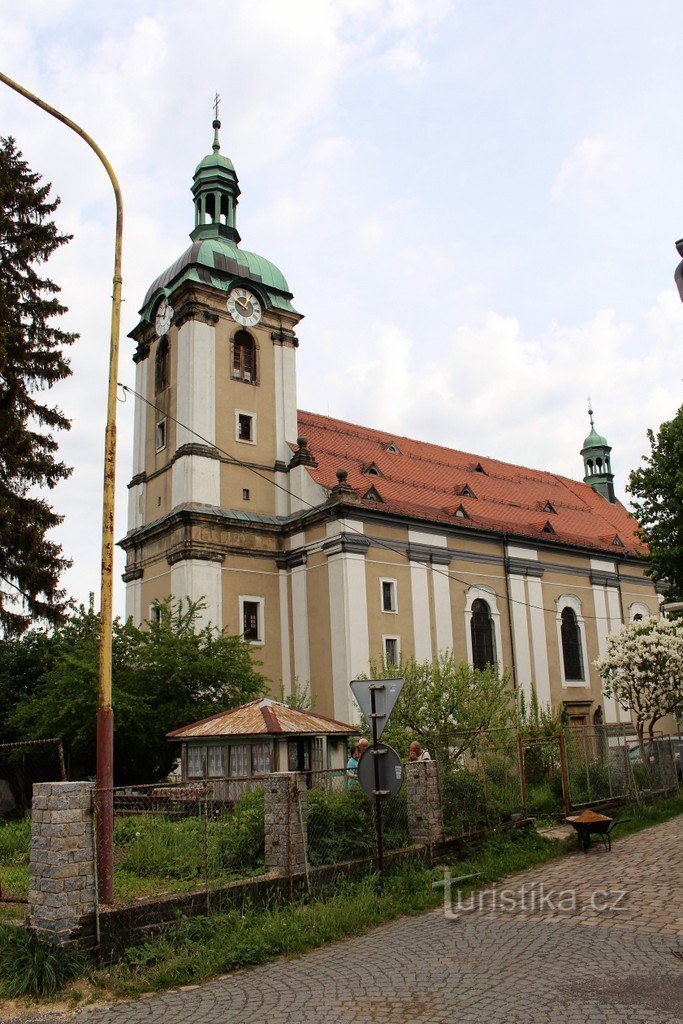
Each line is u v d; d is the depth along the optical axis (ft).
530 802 64.03
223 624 112.88
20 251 91.81
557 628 141.69
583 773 72.43
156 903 35.14
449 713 82.43
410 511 122.72
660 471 101.04
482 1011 26.37
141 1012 28.45
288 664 117.60
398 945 35.09
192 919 35.88
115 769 86.38
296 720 72.64
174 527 116.67
